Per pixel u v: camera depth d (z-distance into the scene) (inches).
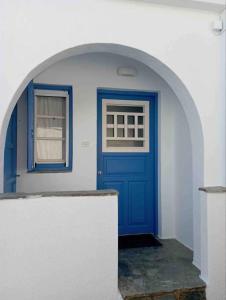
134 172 139.0
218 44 94.6
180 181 130.9
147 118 139.9
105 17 85.0
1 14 78.2
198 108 92.4
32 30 80.0
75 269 78.0
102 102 134.2
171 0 87.0
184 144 126.7
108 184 135.8
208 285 88.2
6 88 78.3
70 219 77.5
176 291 85.1
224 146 92.1
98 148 133.6
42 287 76.2
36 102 125.4
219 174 94.2
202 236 91.7
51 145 127.8
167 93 136.9
